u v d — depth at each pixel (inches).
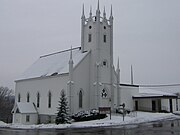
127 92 2477.9
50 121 2145.7
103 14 2244.1
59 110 1721.2
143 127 1286.9
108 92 2153.1
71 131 1179.9
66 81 2025.1
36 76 2440.9
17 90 2711.6
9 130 1315.2
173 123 1489.9
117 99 2220.7
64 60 2364.7
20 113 2223.2
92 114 1813.5
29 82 2522.1
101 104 2071.9
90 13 2230.6
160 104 2566.4
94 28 2165.4
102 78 2126.0
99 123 1536.7
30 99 2465.6
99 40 2143.2
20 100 2640.3
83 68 2089.1
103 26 2208.4
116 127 1315.2
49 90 2208.4
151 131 1095.0
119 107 2185.0
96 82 2064.5
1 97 4446.4
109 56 2214.6
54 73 2210.9
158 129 1176.8
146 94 2655.0
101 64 2133.4
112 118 1784.0
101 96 2085.4
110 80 2186.3
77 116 1811.0
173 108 2856.8
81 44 2242.9
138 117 1844.2
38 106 2324.1
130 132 1071.6
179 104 2957.7
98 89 2054.6
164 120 1702.8
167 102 2659.9
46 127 1448.1
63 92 1882.4
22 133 1135.0
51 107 2156.7
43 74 2374.5
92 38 2171.5
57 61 2465.6
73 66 2031.3
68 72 2011.6
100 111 1809.8
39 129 1352.1
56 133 1106.7
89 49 2180.1
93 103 2058.3
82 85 2062.0
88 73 2122.3
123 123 1521.9
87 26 2228.1
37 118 2295.8
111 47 2239.2
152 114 2105.1
